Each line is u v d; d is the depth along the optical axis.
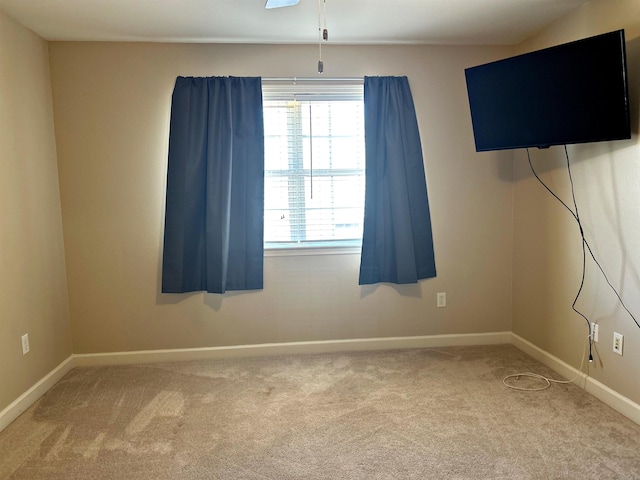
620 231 2.30
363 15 2.65
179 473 1.92
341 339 3.38
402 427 2.25
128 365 3.18
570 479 1.83
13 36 2.56
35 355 2.68
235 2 2.43
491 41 3.18
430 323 3.43
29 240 2.66
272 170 3.28
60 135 3.04
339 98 3.25
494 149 2.72
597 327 2.50
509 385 2.71
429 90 3.25
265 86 3.15
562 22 2.73
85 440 2.19
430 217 3.32
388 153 3.17
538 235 3.06
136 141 3.09
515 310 3.41
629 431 2.17
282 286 3.30
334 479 1.86
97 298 3.17
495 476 1.86
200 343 3.27
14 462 2.01
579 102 2.24
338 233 3.37
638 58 2.15
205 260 3.16
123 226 3.14
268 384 2.80
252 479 1.87
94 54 3.02
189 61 3.08
